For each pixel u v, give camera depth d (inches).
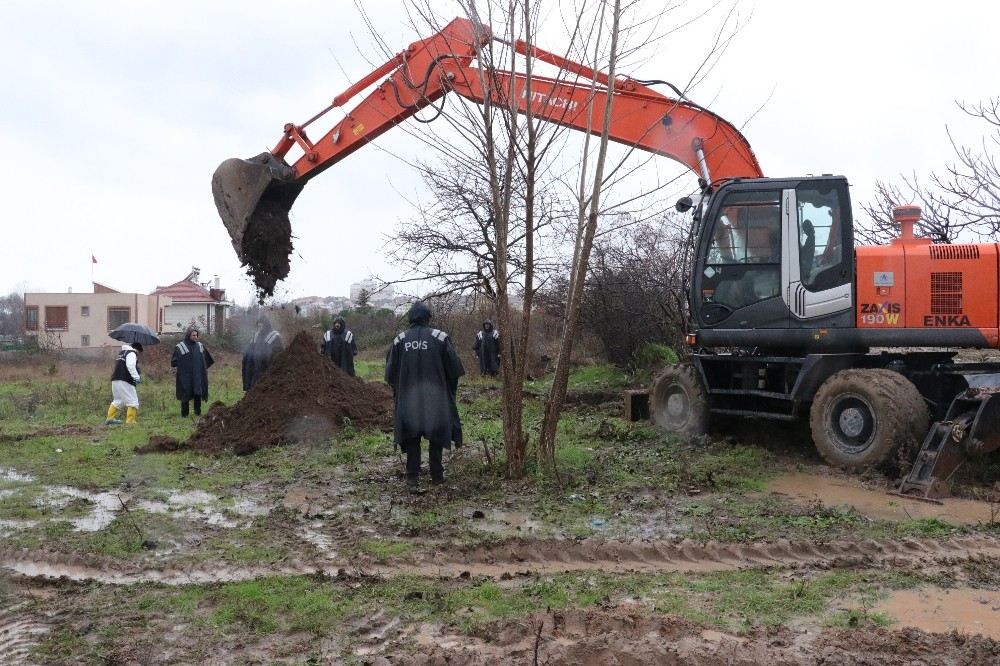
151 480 362.9
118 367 561.0
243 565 238.7
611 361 779.4
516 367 340.8
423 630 185.9
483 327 847.1
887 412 341.1
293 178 459.2
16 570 235.9
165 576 229.8
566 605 198.5
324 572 229.6
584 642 172.6
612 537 259.3
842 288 372.2
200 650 179.0
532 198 333.7
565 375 346.0
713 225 394.0
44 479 366.6
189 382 588.7
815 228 378.3
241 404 474.9
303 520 288.4
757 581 217.6
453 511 294.8
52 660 174.4
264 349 619.5
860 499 309.6
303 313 1259.2
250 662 172.7
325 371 492.1
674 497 311.7
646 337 738.2
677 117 403.2
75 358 1403.8
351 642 181.2
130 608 204.1
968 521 277.6
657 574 225.5
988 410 321.1
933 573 222.5
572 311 343.9
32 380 973.8
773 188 382.6
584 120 400.8
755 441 419.5
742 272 390.3
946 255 366.0
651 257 715.4
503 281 335.6
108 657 175.5
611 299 731.4
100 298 1904.5
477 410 572.4
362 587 215.5
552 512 290.8
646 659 165.9
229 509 307.1
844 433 356.5
